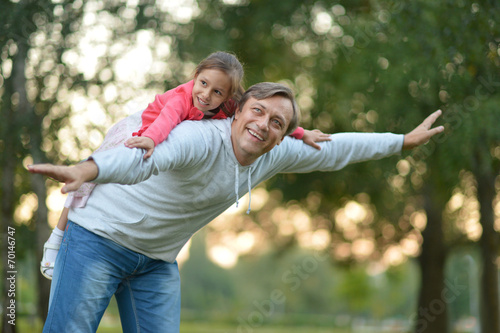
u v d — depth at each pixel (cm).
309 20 1393
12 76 927
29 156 955
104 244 321
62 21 912
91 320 322
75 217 325
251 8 1402
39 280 1055
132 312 355
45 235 1024
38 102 959
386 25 1122
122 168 260
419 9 936
